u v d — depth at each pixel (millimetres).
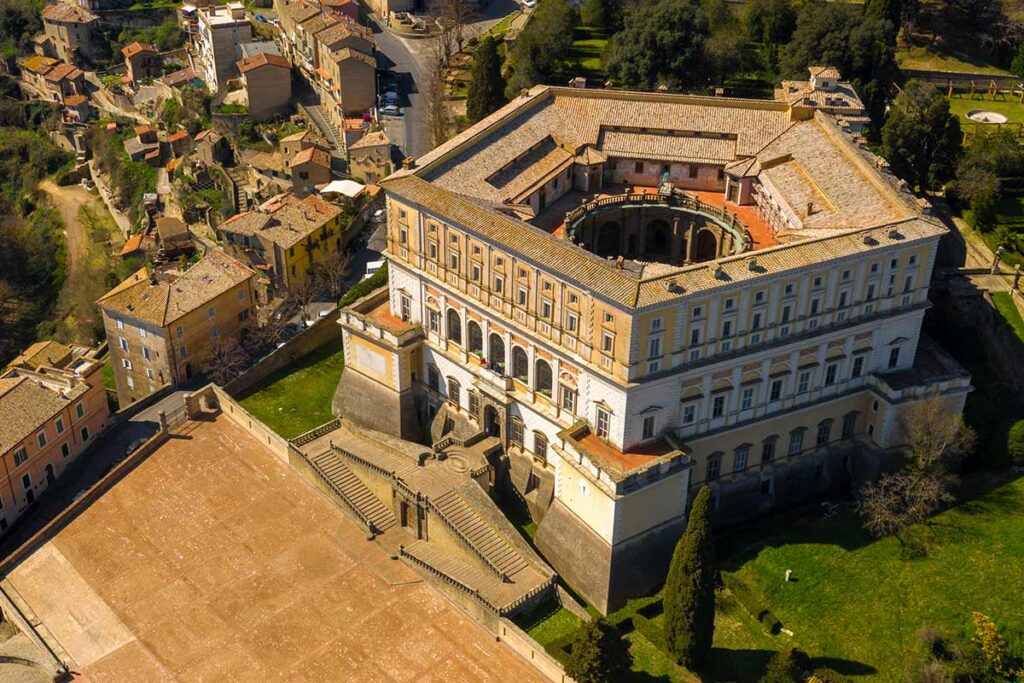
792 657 103688
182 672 110938
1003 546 116625
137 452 139625
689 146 158250
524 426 129125
